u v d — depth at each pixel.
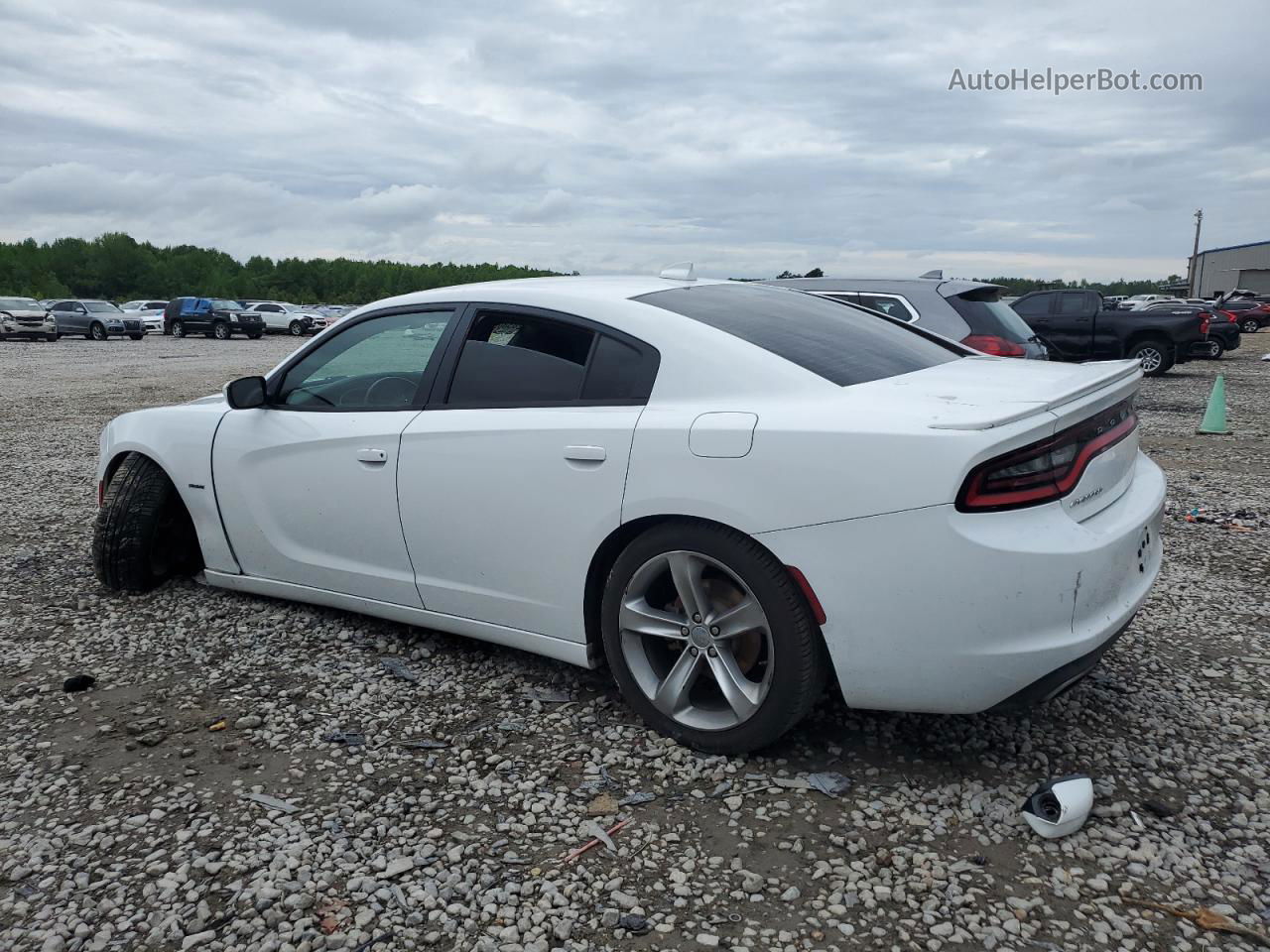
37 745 3.04
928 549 2.46
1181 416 12.18
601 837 2.50
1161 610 4.27
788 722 2.75
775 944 2.10
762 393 2.82
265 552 4.07
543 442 3.11
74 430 10.88
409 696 3.38
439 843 2.48
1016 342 8.09
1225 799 2.68
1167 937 2.12
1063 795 2.46
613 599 3.01
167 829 2.55
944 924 2.15
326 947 2.10
